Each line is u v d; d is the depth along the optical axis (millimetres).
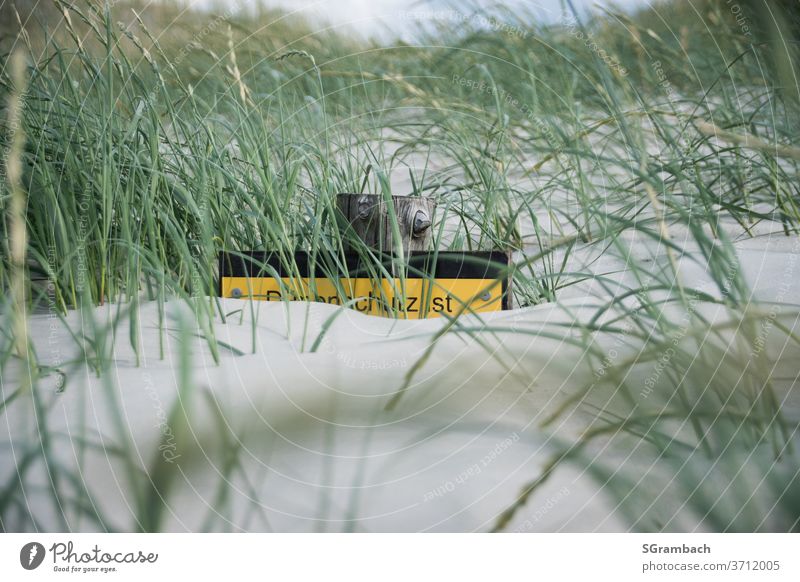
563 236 2586
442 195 2682
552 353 1487
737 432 1048
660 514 919
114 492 964
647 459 1017
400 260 1890
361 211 2061
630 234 2473
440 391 1318
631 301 1830
